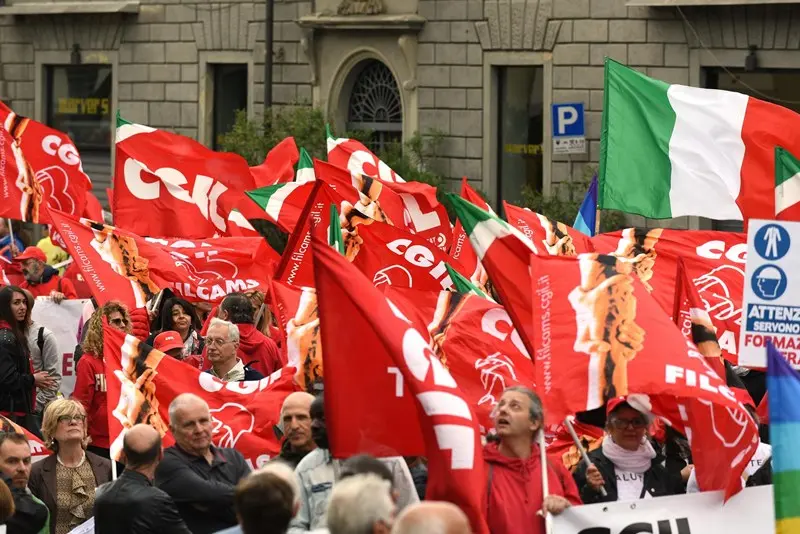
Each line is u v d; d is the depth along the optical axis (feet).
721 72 138.00
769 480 55.36
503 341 57.77
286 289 62.08
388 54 158.61
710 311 69.41
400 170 147.43
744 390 51.90
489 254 51.16
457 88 153.79
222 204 91.45
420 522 32.19
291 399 50.96
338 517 35.01
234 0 172.86
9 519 51.85
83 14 188.03
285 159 101.30
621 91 76.43
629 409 50.85
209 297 82.33
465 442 44.68
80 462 60.03
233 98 177.37
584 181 143.23
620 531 47.70
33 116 195.93
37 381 78.79
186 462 52.06
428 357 45.42
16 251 106.83
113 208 91.09
